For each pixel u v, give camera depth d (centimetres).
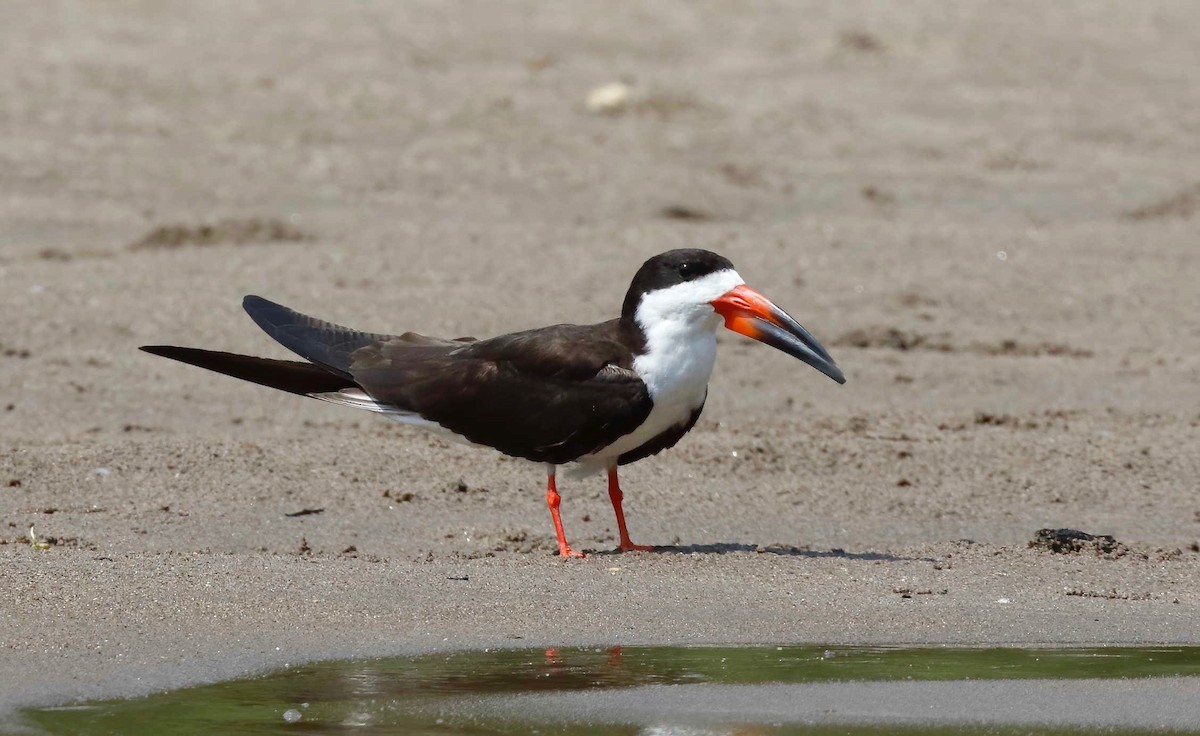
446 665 812
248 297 1128
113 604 886
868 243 2027
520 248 1950
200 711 737
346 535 1104
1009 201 2284
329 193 2184
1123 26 3300
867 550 1102
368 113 2534
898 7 3366
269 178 2236
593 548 1094
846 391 1536
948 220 2170
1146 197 2309
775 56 3002
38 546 1038
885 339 1692
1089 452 1358
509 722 732
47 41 2820
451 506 1184
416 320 1672
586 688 780
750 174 2344
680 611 917
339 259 1878
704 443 1341
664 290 1031
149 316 1666
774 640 867
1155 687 795
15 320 1636
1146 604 955
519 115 2562
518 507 1190
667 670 812
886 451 1344
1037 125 2672
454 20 3111
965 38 3162
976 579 1009
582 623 889
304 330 1108
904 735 726
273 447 1284
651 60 2933
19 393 1450
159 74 2675
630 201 2198
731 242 2005
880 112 2703
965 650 856
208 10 3078
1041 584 1001
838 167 2405
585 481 1245
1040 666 827
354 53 2853
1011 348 1689
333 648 834
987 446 1369
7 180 2167
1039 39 3181
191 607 888
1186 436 1416
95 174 2216
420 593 936
